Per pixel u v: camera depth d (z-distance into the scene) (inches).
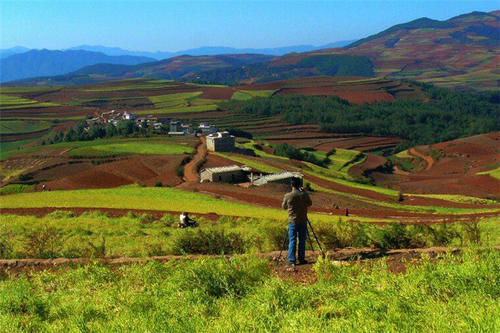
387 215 2488.9
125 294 321.1
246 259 357.1
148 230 1089.4
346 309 241.0
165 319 251.1
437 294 245.6
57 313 301.4
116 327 246.1
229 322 230.5
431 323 199.9
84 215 1697.8
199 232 583.2
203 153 6259.8
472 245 322.7
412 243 538.0
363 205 3102.9
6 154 7303.2
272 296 266.4
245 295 295.6
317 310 244.1
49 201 2284.7
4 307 311.1
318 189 4109.3
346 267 329.1
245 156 6195.9
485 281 245.8
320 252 458.3
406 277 281.7
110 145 7047.2
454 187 5959.6
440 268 274.7
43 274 422.9
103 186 5007.4
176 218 1441.9
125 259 482.6
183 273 341.4
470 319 192.5
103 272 401.4
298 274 368.5
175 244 583.2
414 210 2987.2
